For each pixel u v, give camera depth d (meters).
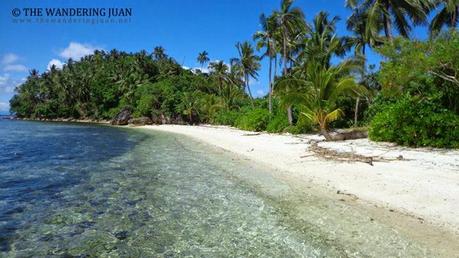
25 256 6.80
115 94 89.50
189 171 15.32
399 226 7.84
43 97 107.94
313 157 17.33
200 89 83.44
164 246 7.27
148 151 23.00
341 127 34.16
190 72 98.31
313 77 24.81
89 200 10.60
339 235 7.55
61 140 32.06
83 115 97.06
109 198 10.83
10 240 7.56
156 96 72.38
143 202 10.38
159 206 9.99
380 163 14.59
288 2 35.84
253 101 56.47
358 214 8.78
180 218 8.95
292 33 38.22
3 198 10.77
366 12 31.95
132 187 12.28
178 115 69.94
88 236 7.80
